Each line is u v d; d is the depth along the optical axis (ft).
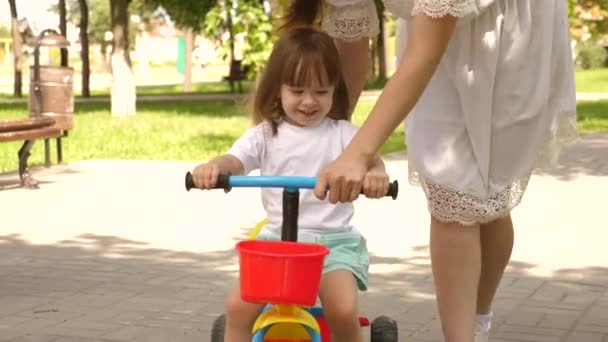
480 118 14.28
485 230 15.94
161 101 113.19
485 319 16.69
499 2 13.97
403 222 33.17
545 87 14.48
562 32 14.84
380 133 13.05
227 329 13.57
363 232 31.35
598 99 101.60
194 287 24.20
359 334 13.64
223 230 31.94
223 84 171.94
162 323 20.89
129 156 53.98
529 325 20.63
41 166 48.75
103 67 236.02
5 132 39.52
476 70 14.12
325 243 14.03
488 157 14.46
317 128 14.40
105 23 233.96
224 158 13.94
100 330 20.36
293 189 13.06
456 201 14.49
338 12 16.42
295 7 16.42
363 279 14.05
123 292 23.65
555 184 41.52
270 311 12.81
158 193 39.96
